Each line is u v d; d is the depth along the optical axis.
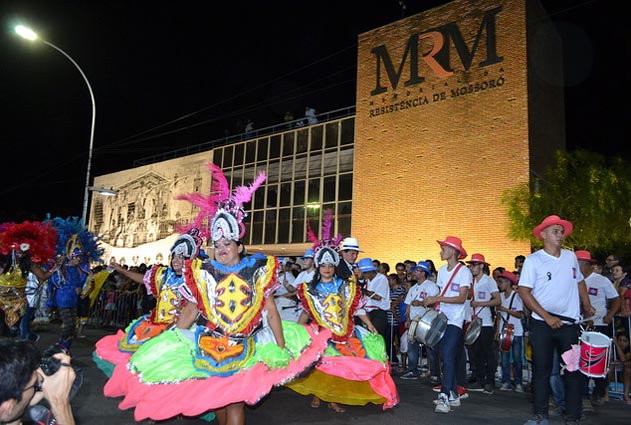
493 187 15.59
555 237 5.62
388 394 6.29
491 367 8.47
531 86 15.83
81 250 8.52
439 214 16.59
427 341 6.80
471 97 16.44
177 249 5.98
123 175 30.88
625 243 13.57
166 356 3.99
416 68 17.86
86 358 9.91
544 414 5.53
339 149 20.14
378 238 17.97
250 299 4.04
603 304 7.91
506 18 16.09
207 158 25.92
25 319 8.41
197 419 5.68
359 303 6.46
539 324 5.61
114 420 5.62
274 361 3.97
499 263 15.15
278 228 21.92
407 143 17.72
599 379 7.73
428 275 9.61
